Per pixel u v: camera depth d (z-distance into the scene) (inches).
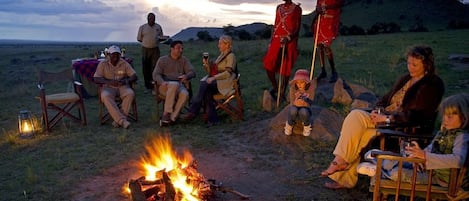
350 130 174.2
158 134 273.3
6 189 192.2
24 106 410.0
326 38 321.1
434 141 144.9
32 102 430.6
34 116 335.3
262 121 282.2
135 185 158.4
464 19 2859.3
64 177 204.2
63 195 183.2
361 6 3181.6
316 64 540.1
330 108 291.6
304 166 210.2
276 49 319.9
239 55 637.9
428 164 132.5
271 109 317.1
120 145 253.4
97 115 341.1
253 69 534.3
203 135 270.4
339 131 251.1
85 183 196.1
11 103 428.1
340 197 175.6
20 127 284.2
